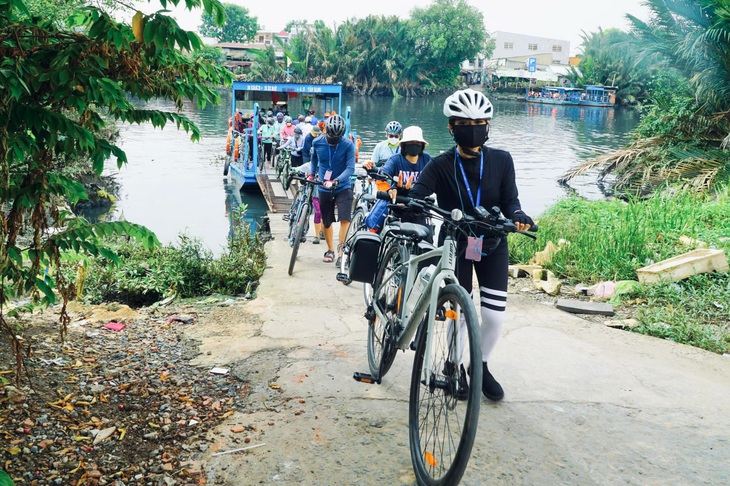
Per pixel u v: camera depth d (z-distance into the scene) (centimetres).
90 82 302
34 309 565
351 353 499
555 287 687
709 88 1969
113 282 719
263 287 708
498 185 403
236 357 486
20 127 318
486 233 395
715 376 473
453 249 346
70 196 357
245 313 600
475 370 292
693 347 530
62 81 297
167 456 346
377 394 424
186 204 1717
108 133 2694
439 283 335
